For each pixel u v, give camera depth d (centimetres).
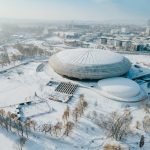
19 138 11188
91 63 18938
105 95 16250
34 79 19800
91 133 11712
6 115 13138
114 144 10819
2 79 19762
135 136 11562
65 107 14588
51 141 11031
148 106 14875
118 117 13150
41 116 13375
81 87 17912
